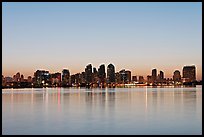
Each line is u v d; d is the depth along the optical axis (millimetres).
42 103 72688
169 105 62500
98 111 50625
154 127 31719
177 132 28422
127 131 29391
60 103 72312
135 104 66750
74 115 44688
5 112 49406
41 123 35281
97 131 29375
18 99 93500
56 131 29375
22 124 34375
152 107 58000
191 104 64750
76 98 98312
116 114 45719
